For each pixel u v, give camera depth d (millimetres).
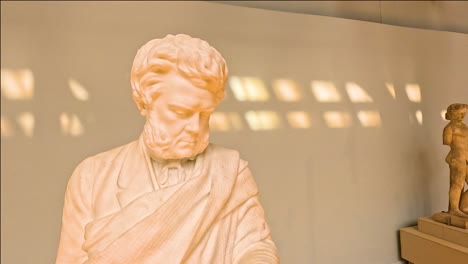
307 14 2201
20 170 1918
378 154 1866
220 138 2080
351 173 2014
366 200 1957
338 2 2334
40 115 1945
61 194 1971
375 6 2064
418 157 1602
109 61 2037
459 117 1303
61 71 1973
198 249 908
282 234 2109
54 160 1962
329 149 2119
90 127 2010
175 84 887
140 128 2082
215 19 2141
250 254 954
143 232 854
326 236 2080
